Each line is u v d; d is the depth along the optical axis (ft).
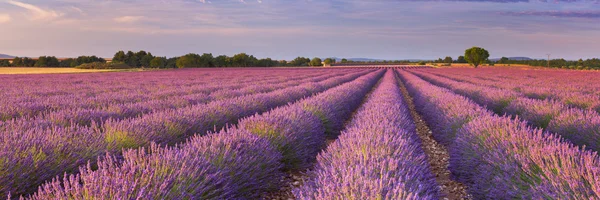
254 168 11.54
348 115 33.71
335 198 7.43
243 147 12.00
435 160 17.83
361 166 9.05
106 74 145.38
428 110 29.91
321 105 24.77
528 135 13.04
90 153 12.30
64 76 122.42
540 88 47.98
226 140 12.11
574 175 8.88
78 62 343.46
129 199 6.95
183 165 8.82
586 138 16.67
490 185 11.41
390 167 9.51
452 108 23.48
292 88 45.75
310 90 47.50
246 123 16.74
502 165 11.05
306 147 16.75
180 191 7.98
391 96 34.99
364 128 15.33
